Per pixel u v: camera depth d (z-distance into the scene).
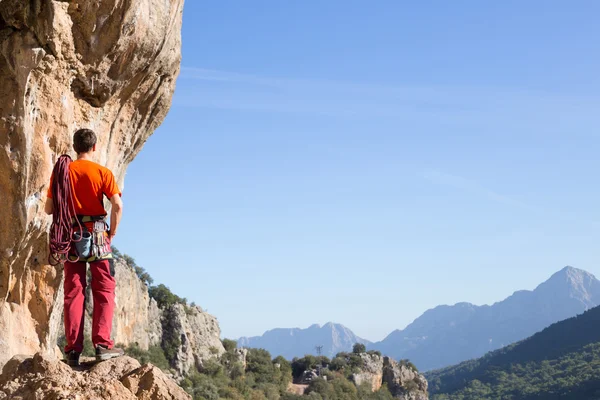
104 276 7.06
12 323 8.84
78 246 6.94
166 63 10.16
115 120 10.17
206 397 89.25
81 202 6.96
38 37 8.18
